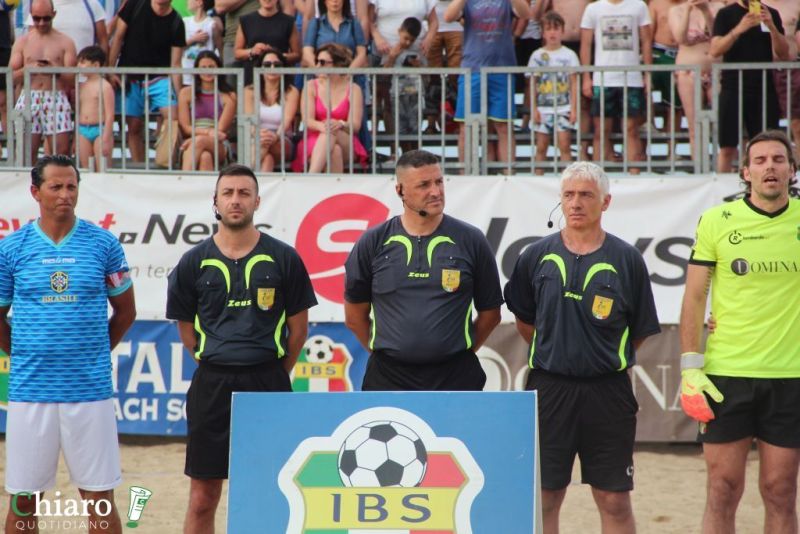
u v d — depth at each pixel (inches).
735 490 410.3
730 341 406.9
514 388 650.2
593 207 406.9
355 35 728.3
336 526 357.4
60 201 412.2
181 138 705.6
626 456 410.3
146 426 660.1
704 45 719.1
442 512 357.4
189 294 429.4
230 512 356.8
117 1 805.9
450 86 753.0
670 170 672.4
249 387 420.8
